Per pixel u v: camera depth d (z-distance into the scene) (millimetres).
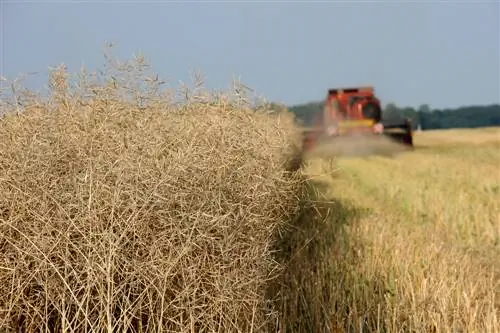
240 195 14727
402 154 83438
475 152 96875
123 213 13000
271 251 16812
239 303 14312
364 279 21828
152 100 16609
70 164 13625
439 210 38625
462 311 18500
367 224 31328
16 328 13312
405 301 19859
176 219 13352
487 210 37719
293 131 44438
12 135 14422
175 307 13344
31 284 13227
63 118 14969
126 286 13281
